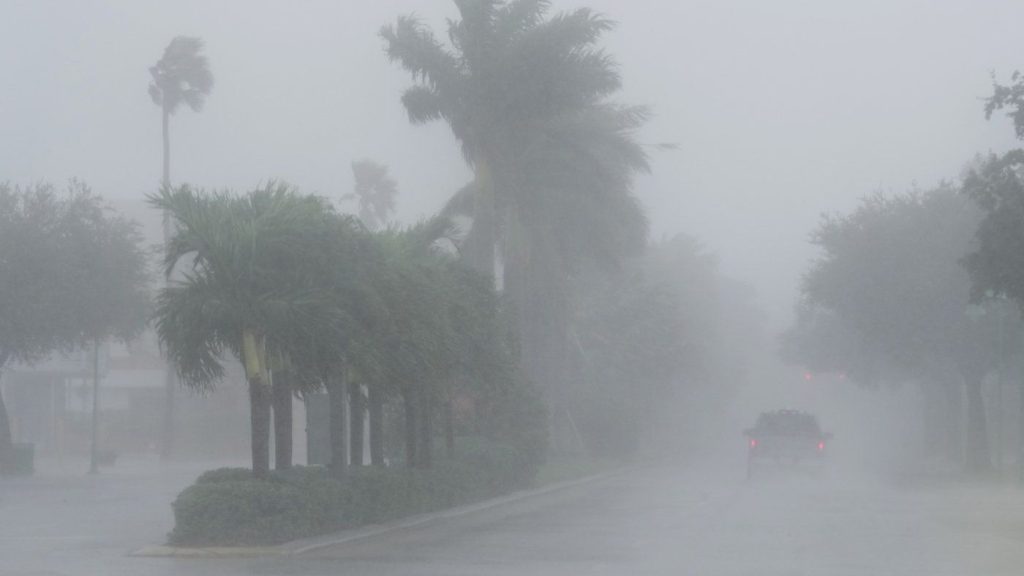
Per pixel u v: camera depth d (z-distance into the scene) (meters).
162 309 26.86
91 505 39.47
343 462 30.91
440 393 35.31
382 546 26.56
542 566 22.48
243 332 27.08
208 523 25.45
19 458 59.31
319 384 30.14
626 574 21.16
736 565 22.59
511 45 49.25
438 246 38.81
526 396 48.69
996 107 38.44
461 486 38.31
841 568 22.19
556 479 53.84
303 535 26.83
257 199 27.84
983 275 39.38
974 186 39.19
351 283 28.06
